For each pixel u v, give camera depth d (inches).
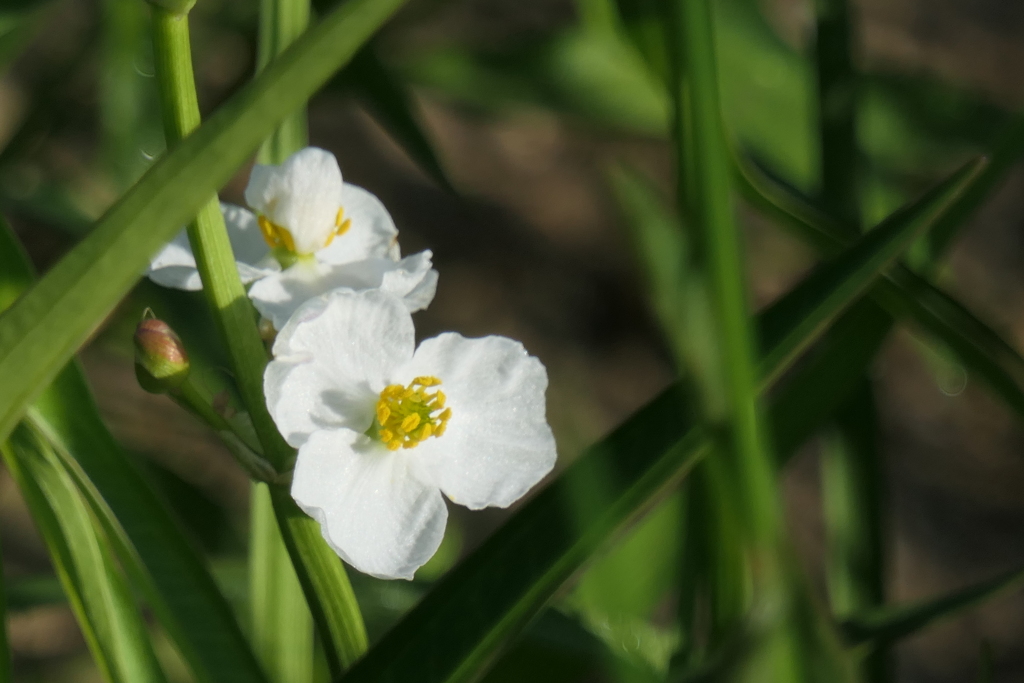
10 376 13.7
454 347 15.2
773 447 16.2
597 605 16.3
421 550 15.0
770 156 21.3
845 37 17.6
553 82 22.5
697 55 13.4
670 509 16.7
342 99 20.6
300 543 15.0
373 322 15.1
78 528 14.8
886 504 17.2
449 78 22.5
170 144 14.5
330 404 15.0
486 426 15.2
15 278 15.1
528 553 14.6
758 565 13.3
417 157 18.2
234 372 14.9
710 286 13.3
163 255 15.4
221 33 23.0
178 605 14.9
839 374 16.2
